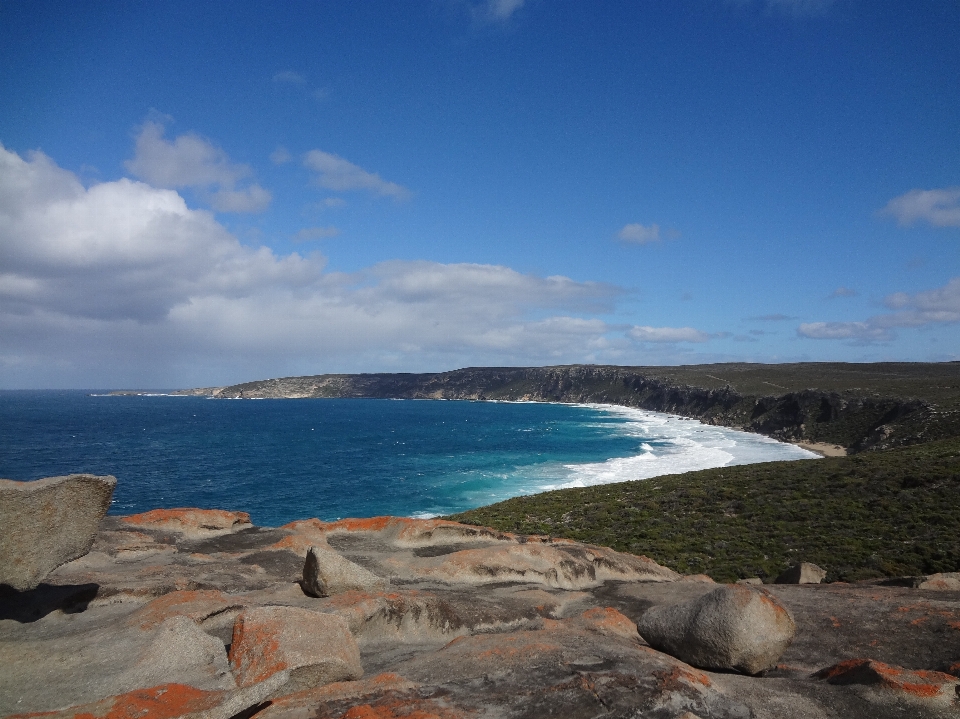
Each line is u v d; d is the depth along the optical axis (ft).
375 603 32.32
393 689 20.42
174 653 22.53
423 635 32.45
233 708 18.37
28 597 29.91
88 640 24.36
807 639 33.12
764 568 83.76
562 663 23.13
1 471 226.99
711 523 109.70
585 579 49.29
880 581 51.29
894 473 118.21
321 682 21.61
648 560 60.13
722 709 20.76
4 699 19.75
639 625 30.89
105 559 42.09
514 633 28.78
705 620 27.66
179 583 33.96
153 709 17.53
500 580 46.06
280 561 45.70
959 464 115.24
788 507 111.14
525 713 18.98
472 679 21.88
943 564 75.41
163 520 53.42
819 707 21.67
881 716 21.13
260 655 21.63
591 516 123.44
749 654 26.40
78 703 19.60
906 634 33.19
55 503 25.54
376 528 58.54
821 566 82.33
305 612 24.93
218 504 175.32
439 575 45.50
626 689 20.90
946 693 22.20
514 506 140.15
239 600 31.65
